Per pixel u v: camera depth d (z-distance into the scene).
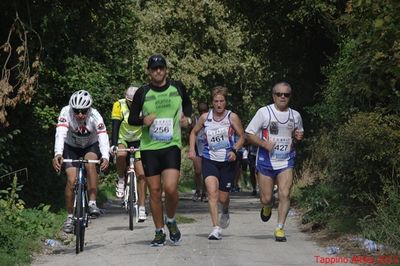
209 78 72.75
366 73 19.95
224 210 20.69
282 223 19.69
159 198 18.30
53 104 37.44
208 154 20.00
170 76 67.88
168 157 17.80
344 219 20.55
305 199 27.67
